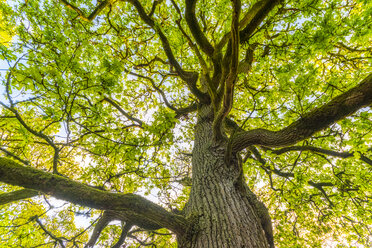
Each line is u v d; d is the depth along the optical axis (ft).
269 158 14.20
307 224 17.84
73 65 5.72
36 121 9.55
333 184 13.01
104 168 12.64
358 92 5.48
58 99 6.04
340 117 5.83
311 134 6.31
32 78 5.46
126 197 5.89
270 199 19.04
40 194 9.75
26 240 10.58
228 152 7.39
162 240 15.78
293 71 7.03
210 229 5.88
